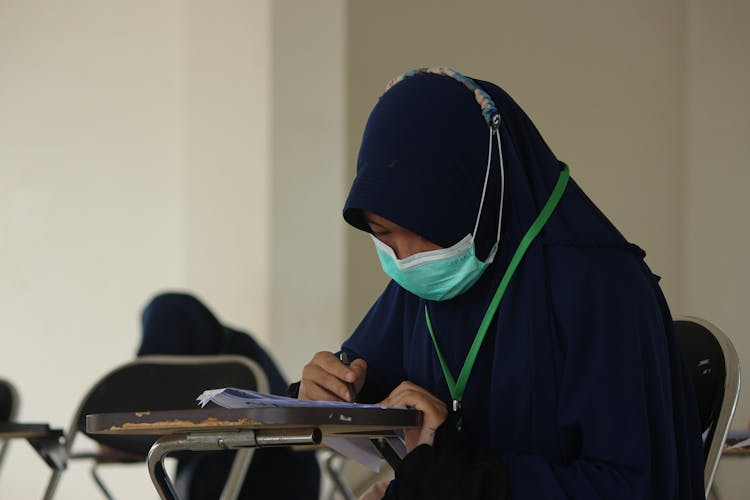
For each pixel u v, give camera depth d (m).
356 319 16.52
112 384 10.00
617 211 13.99
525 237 5.54
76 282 20.27
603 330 5.27
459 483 4.87
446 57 15.55
